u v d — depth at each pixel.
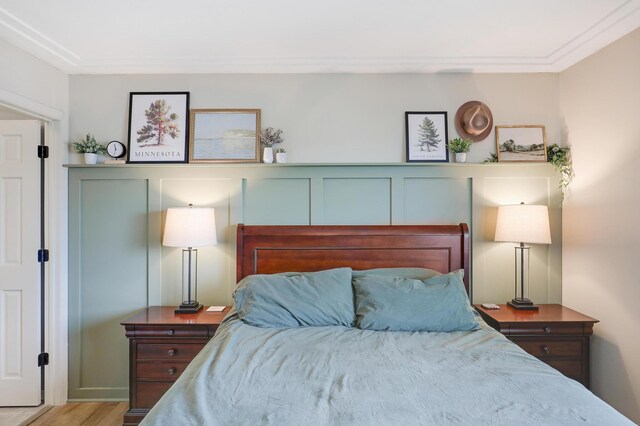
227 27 2.25
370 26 2.25
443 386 1.39
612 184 2.36
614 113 2.35
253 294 2.25
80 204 2.80
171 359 2.36
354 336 1.98
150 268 2.79
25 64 2.45
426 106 2.86
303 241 2.72
